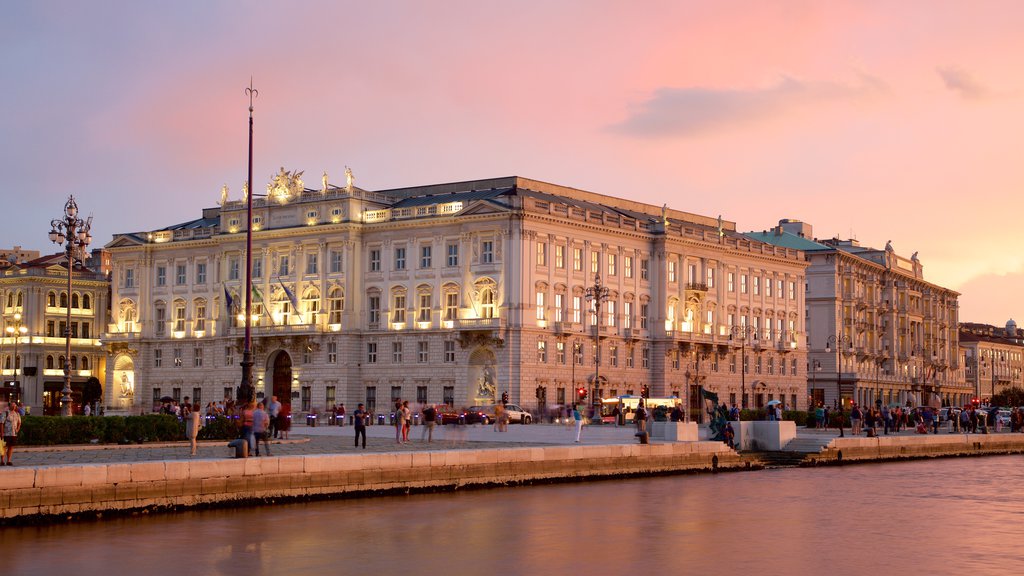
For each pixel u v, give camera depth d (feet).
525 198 441.68
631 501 185.57
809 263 594.65
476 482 200.34
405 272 466.70
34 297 576.61
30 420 217.15
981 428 400.47
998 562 128.67
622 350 482.28
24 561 126.31
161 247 531.09
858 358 644.27
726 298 533.14
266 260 495.82
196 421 202.80
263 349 491.31
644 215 529.04
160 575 119.55
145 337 530.27
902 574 120.98
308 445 243.19
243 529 148.56
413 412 402.31
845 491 207.72
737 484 219.20
